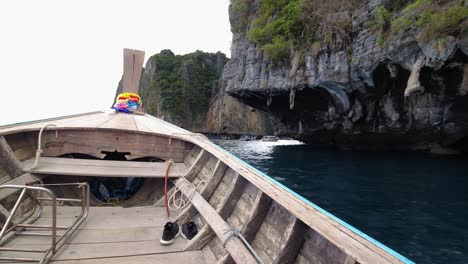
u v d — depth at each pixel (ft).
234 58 104.94
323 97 84.89
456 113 64.75
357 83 69.00
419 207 32.50
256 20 92.07
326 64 71.26
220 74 298.35
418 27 50.21
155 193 14.40
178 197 12.76
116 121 19.25
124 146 15.03
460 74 56.29
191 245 8.85
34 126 13.44
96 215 11.21
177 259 8.22
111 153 16.98
